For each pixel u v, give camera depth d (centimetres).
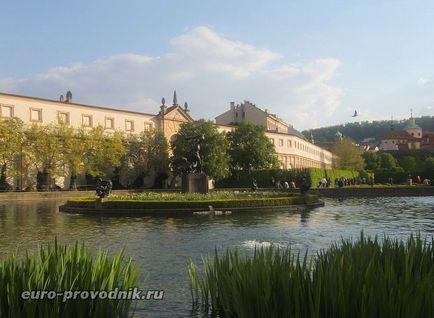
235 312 686
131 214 3002
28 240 1772
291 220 2592
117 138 7762
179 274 1150
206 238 1817
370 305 541
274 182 8062
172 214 2983
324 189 6256
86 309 591
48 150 6681
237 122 12669
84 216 2933
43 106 7281
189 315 812
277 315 588
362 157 15138
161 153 8688
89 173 7288
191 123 8250
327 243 1675
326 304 578
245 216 2858
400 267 731
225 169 8181
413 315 528
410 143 19675
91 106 8031
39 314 560
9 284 589
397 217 2811
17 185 6694
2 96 6725
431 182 8431
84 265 634
